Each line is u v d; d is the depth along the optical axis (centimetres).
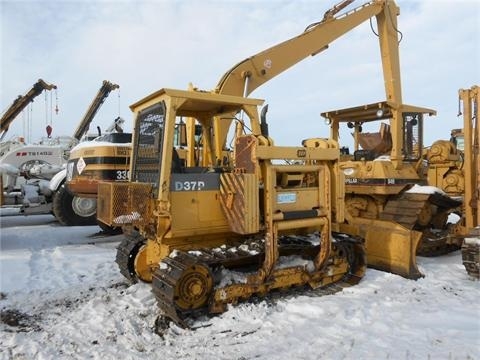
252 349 365
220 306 438
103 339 393
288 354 353
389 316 436
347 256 561
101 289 546
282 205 475
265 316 434
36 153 1277
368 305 466
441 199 713
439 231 772
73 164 890
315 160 515
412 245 581
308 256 529
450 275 589
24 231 970
